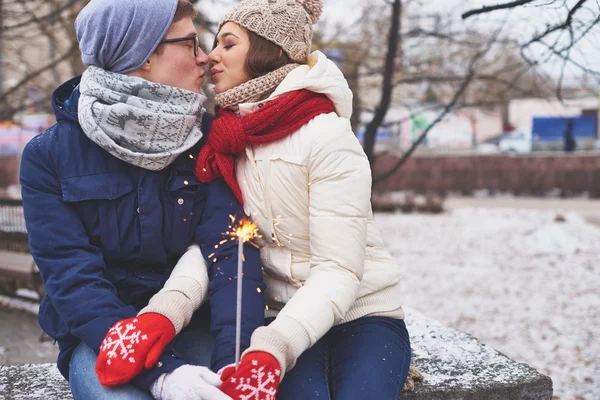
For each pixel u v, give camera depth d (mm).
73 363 1809
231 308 1821
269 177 1925
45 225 1820
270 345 1606
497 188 21391
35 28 6570
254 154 1960
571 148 24812
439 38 4746
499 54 5047
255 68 2014
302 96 1925
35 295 6371
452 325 6074
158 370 1654
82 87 1944
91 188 1853
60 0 6020
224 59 2039
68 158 1867
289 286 2016
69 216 1842
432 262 9469
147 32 1917
